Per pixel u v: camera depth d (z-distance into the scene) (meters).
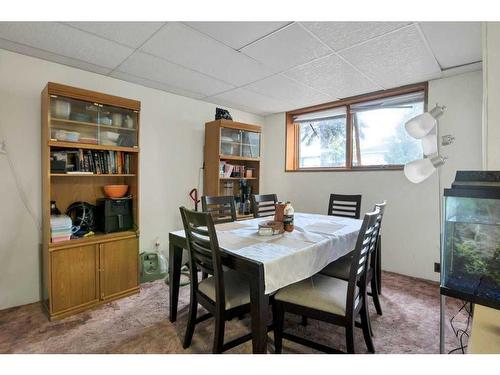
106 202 2.49
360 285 1.67
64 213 2.48
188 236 1.74
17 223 2.32
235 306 1.57
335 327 2.03
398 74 2.71
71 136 2.30
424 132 1.64
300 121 4.23
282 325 1.65
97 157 2.49
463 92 2.67
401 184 3.11
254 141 4.04
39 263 2.42
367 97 3.37
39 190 2.41
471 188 0.92
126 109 2.59
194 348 1.75
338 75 2.75
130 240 2.55
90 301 2.29
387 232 3.21
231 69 2.62
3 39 2.06
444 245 0.98
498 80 1.14
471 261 0.93
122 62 2.47
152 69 2.64
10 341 1.82
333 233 2.04
